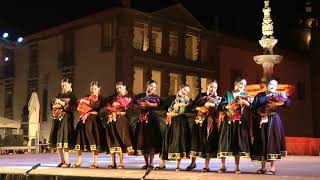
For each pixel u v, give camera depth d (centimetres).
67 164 927
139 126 890
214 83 853
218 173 767
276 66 3709
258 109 793
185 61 3188
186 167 916
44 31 3197
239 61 3553
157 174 751
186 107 856
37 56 3250
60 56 3092
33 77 3269
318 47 3944
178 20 3147
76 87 2983
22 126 2544
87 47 2941
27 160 1216
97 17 2888
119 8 2792
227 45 3469
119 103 895
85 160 1211
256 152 789
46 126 3139
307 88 3950
